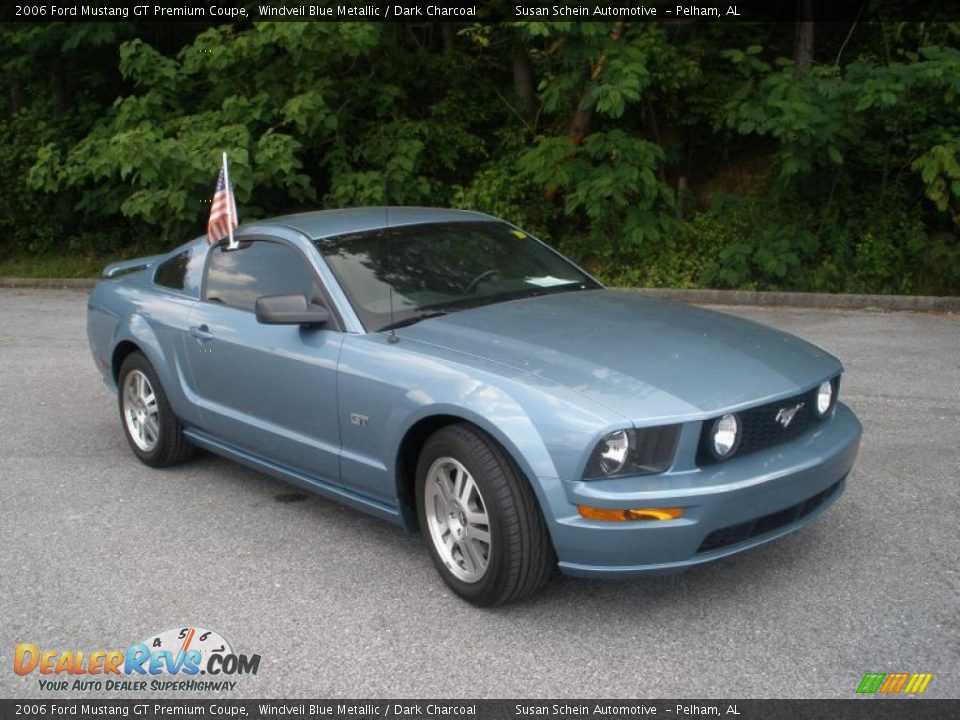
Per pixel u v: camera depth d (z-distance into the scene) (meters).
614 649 3.73
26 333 10.36
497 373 3.97
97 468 6.03
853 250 11.55
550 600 4.13
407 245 5.13
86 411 7.30
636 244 11.96
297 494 5.51
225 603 4.20
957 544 4.52
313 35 12.05
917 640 3.70
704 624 3.89
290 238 5.11
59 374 8.47
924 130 11.40
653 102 13.15
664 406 3.71
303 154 13.71
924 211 11.84
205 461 6.13
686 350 4.18
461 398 3.93
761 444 3.94
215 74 13.12
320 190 14.27
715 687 3.45
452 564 4.16
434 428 4.24
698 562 3.73
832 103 10.98
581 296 5.01
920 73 10.41
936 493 5.15
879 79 10.60
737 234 12.02
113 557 4.70
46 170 13.41
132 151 12.00
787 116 10.62
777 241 11.35
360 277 4.80
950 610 3.92
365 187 12.55
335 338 4.58
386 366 4.29
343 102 13.49
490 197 12.66
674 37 12.88
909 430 6.21
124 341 5.99
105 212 14.34
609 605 4.07
